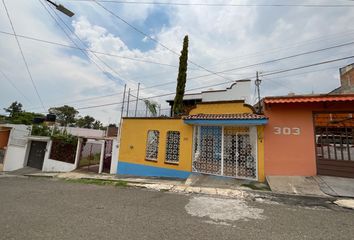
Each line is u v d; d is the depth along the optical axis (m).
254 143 9.16
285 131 8.66
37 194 7.30
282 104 8.77
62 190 7.98
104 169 13.89
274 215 4.95
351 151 7.95
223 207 5.59
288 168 8.39
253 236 3.84
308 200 6.16
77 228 4.16
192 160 10.24
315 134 8.29
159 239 3.69
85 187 8.59
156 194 7.12
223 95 20.80
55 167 15.87
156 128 11.69
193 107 11.02
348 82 17.72
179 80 14.62
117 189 8.05
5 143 22.02
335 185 7.02
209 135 10.20
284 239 3.73
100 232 3.97
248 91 19.94
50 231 4.02
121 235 3.84
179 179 10.02
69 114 54.38
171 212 5.18
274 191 7.03
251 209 5.40
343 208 5.43
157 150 11.60
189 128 10.62
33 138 18.38
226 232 4.00
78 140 15.62
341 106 8.05
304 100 7.98
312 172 8.11
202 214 5.03
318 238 3.78
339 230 4.11
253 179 8.87
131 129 12.68
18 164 18.95
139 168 11.86
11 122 36.66
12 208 5.59
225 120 9.07
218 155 9.83
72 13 7.30
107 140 14.65
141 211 5.25
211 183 8.58
